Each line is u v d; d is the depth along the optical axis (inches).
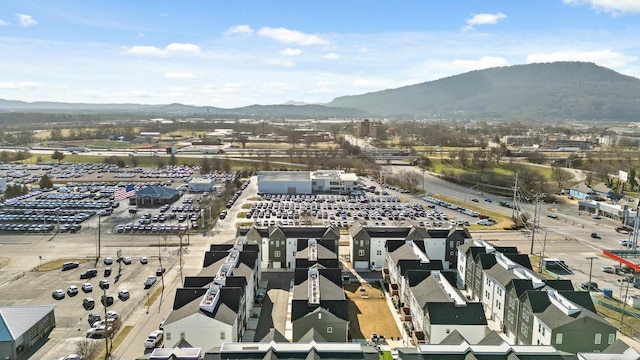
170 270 4584.2
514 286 3277.6
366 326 3474.4
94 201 7731.3
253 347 2469.2
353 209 7564.0
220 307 3019.2
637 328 3459.6
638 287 4335.6
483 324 2967.5
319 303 3127.5
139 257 4992.6
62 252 5152.6
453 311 3016.7
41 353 3024.1
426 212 7367.1
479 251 4197.8
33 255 5039.4
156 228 6092.5
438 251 4739.2
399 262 3890.3
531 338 3053.6
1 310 3186.5
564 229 6476.4
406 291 3644.2
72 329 3358.8
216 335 2869.1
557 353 2413.9
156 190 7800.2
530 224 6683.1
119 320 3380.9
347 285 4315.9
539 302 3061.0
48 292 4013.3
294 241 4741.6
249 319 3563.0
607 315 3698.3
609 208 7145.7
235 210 7347.4
